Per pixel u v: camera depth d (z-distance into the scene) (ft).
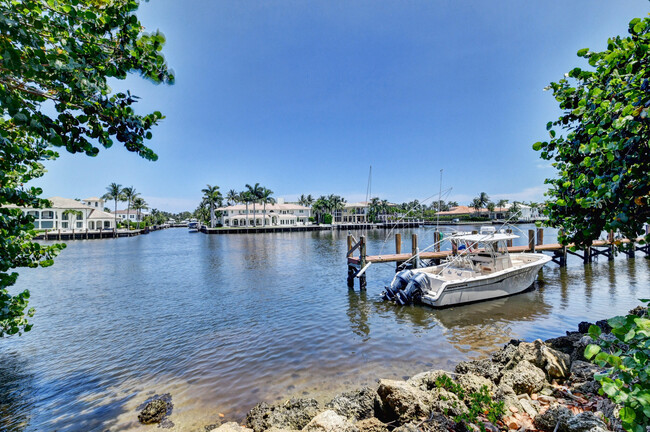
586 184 11.43
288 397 23.45
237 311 46.24
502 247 50.67
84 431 20.03
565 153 13.03
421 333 36.04
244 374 27.12
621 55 10.16
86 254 129.08
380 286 61.82
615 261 82.17
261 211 332.60
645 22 9.71
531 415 15.85
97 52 9.31
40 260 17.08
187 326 39.93
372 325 39.09
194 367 28.66
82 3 9.20
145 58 10.11
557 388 18.70
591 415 13.41
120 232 256.11
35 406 23.03
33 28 8.30
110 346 33.81
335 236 228.63
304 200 415.64
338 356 30.25
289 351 31.65
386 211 351.87
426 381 20.65
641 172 9.30
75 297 56.59
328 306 48.08
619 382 7.08
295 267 88.17
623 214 9.75
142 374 27.55
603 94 10.67
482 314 42.01
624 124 8.96
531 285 53.36
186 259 110.11
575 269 71.67
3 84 9.07
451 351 30.94
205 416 21.34
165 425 20.38
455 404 16.30
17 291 61.93
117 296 56.95
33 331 38.70
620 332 7.61
